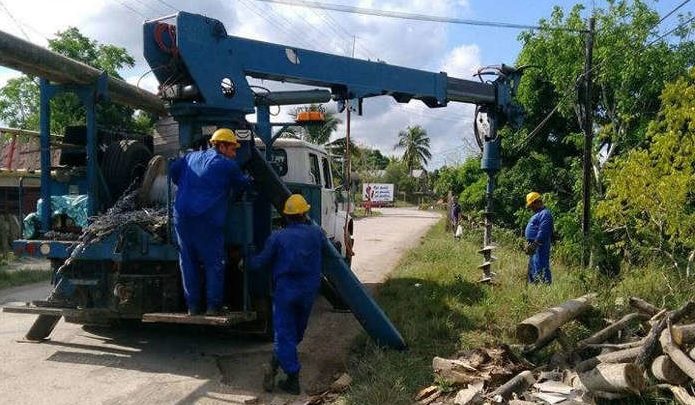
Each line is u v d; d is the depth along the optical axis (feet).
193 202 19.44
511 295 27.50
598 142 49.14
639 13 46.78
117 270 22.04
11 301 33.65
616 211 32.65
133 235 21.48
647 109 47.09
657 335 16.79
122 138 26.61
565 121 60.90
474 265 40.68
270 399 18.26
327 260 22.00
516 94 35.04
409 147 277.85
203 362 21.76
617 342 20.27
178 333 25.55
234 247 21.98
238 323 22.52
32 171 45.70
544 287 27.37
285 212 19.84
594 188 48.85
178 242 20.18
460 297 29.40
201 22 21.70
